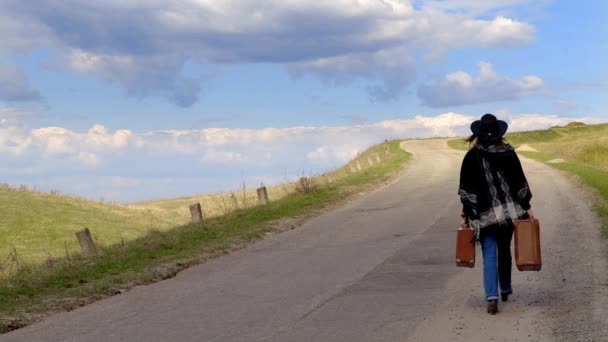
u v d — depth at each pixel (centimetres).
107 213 3750
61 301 1058
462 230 818
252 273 1208
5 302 1063
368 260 1259
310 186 2856
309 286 1050
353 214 2092
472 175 798
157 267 1316
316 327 791
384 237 1559
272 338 755
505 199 791
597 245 1217
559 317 752
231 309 918
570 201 2012
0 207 3531
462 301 875
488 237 804
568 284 920
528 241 785
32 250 2988
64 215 3556
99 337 809
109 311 967
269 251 1472
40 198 3859
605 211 1691
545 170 3434
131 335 808
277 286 1068
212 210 3481
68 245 3098
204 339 768
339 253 1373
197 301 992
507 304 836
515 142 9419
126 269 1320
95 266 1350
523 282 959
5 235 3159
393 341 714
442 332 735
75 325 888
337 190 2842
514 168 793
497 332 718
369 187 3034
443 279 1034
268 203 2477
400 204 2283
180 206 4103
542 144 6700
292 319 839
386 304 889
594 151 4703
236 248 1554
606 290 861
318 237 1645
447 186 2861
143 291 1117
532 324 735
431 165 4469
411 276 1077
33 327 899
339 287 1027
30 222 3359
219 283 1131
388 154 6581
